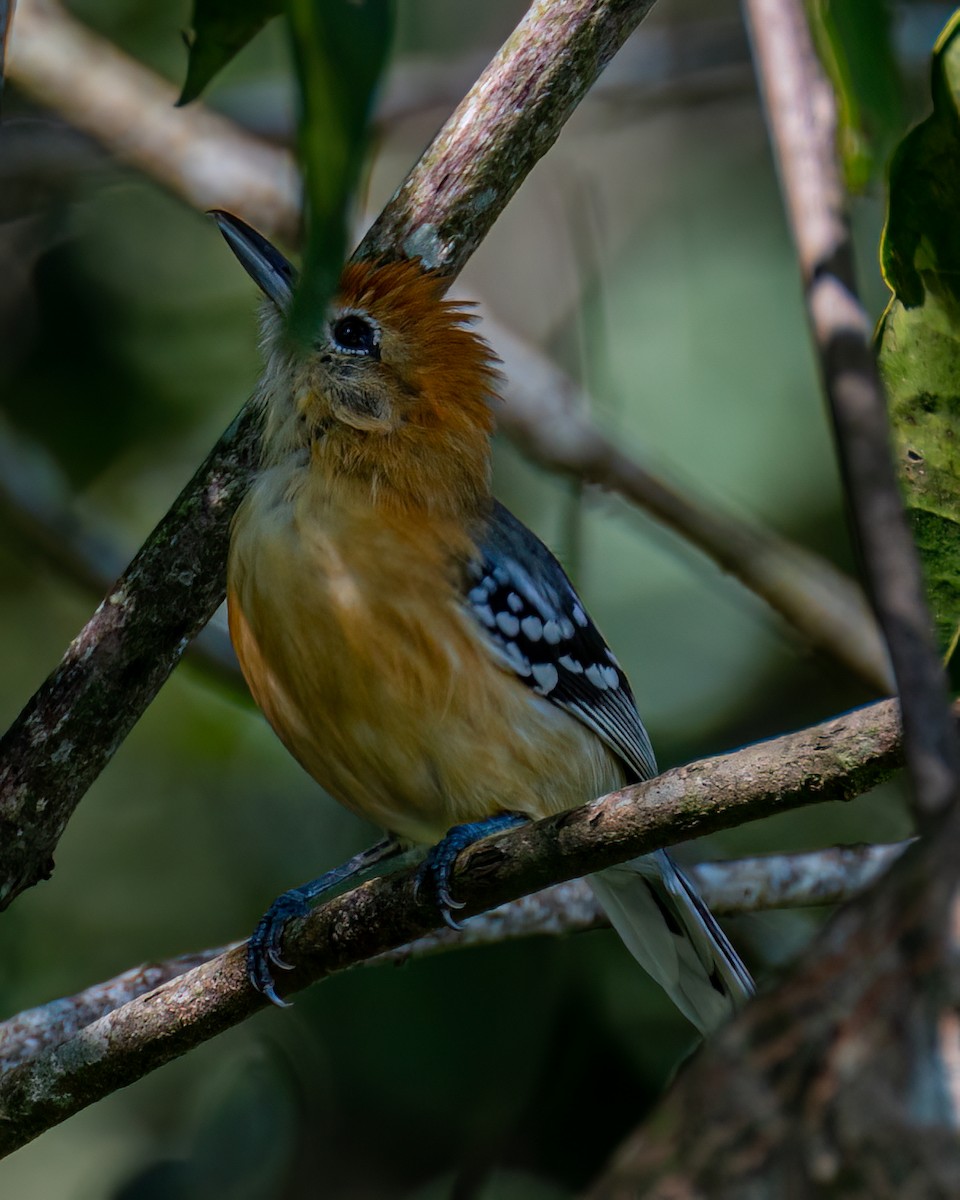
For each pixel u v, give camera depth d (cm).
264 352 857
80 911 1227
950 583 588
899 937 385
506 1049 1021
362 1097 1021
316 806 1259
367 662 794
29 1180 1191
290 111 1313
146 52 1421
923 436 596
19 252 1306
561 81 727
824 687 1329
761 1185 379
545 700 862
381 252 795
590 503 1288
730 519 1212
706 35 1509
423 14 1556
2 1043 799
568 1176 998
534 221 1515
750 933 1055
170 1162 1075
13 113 1334
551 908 898
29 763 707
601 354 1291
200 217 1327
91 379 1297
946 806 384
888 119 612
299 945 695
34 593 1362
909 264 592
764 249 1434
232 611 812
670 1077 931
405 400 850
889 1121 373
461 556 829
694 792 586
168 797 1280
